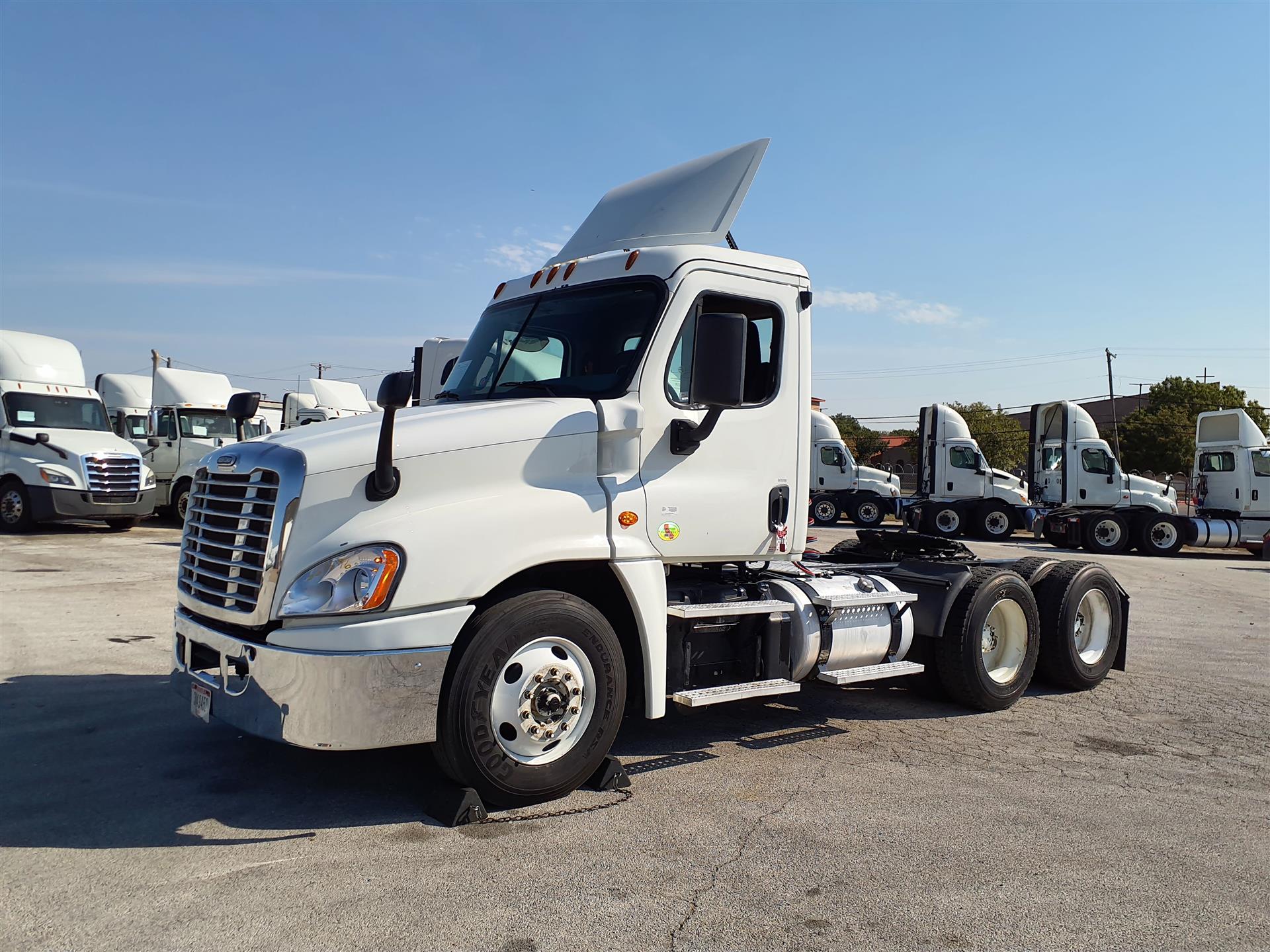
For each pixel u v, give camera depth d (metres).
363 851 3.83
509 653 4.17
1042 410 26.56
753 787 4.79
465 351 5.78
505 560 4.19
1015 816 4.46
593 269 5.24
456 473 4.22
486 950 3.07
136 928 3.15
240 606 4.10
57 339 19.55
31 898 3.35
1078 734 6.06
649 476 4.79
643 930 3.23
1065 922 3.39
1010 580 6.70
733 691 4.93
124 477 17.89
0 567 12.73
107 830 4.01
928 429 29.72
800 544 5.48
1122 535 23.97
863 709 6.63
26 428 17.91
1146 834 4.27
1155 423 57.00
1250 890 3.69
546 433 4.47
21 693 6.32
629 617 4.82
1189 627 10.77
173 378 21.00
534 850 3.88
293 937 3.11
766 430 5.28
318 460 3.99
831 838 4.12
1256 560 22.78
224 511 4.33
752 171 5.36
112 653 7.55
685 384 4.94
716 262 5.07
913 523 29.12
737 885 3.61
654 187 5.95
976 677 6.45
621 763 5.04
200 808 4.29
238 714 4.05
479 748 4.11
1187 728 6.25
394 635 3.92
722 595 5.24
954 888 3.64
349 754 5.12
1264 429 57.97
